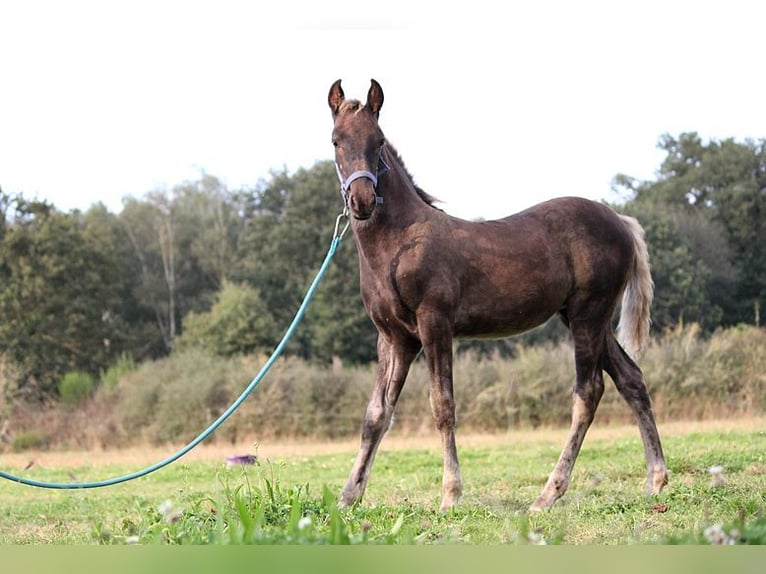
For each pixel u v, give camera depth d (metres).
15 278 34.38
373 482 10.02
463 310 6.97
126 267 44.75
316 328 34.16
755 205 37.06
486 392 20.38
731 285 35.53
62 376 32.78
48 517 8.48
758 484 7.54
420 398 20.28
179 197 50.06
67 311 34.88
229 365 23.55
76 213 42.28
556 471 7.01
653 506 6.33
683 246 32.91
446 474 6.65
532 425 20.50
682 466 9.06
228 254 46.19
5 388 24.64
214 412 21.81
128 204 48.91
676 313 32.25
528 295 7.09
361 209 6.39
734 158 38.97
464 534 5.29
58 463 16.44
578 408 7.27
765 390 20.03
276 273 38.62
